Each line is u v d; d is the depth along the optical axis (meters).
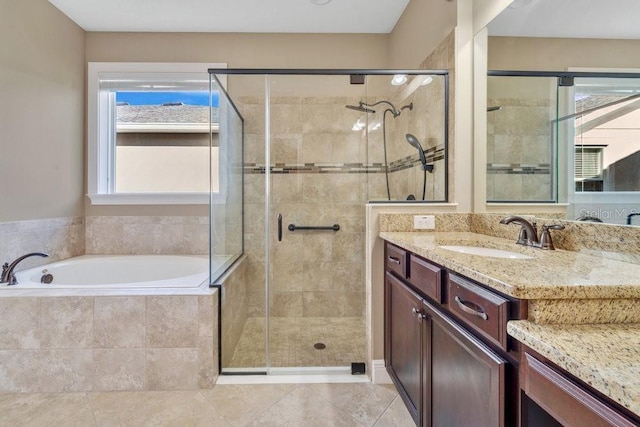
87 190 2.77
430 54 2.09
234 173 2.57
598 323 0.68
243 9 2.51
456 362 1.01
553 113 1.34
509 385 0.76
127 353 1.71
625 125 1.01
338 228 2.70
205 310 1.72
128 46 2.80
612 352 0.54
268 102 2.65
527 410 0.71
